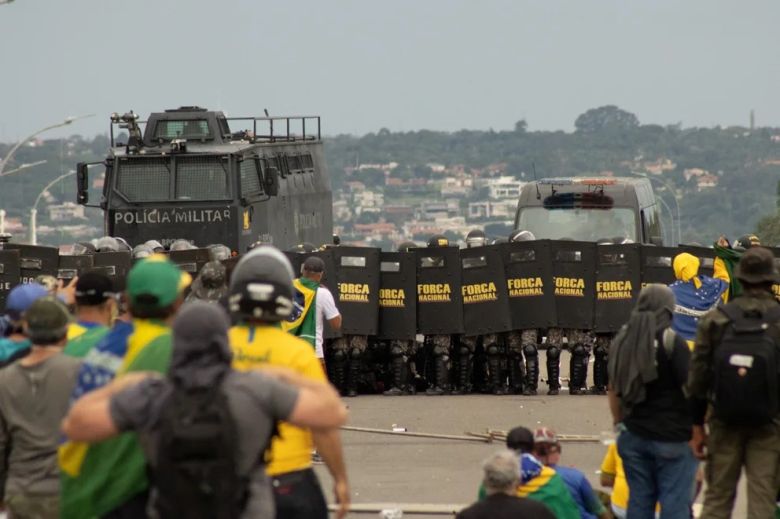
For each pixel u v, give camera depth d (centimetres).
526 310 5334
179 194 7581
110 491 1961
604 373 5391
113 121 7794
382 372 5522
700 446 2806
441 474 3912
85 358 2125
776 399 2681
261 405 1784
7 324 2681
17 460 2383
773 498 2736
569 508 2675
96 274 2466
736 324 2683
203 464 1728
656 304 2775
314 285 4419
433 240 5356
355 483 3794
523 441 2781
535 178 8512
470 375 5456
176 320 1792
